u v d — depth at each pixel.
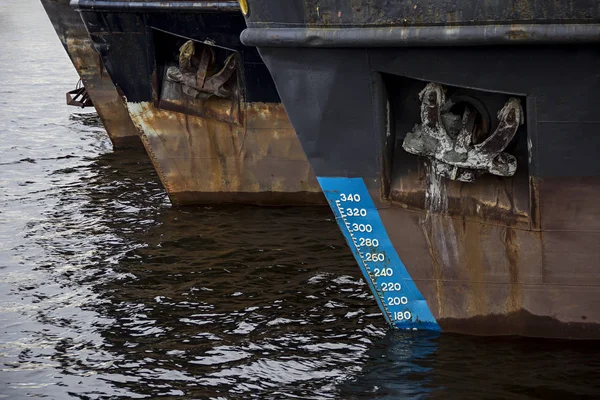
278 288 8.52
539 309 6.79
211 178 11.05
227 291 8.50
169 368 7.02
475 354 6.84
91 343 7.52
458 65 6.14
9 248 9.92
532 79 6.02
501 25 5.82
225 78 10.29
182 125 10.77
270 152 10.79
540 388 6.37
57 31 14.27
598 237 6.41
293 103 6.67
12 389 6.77
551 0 5.67
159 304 8.27
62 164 13.91
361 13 6.13
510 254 6.66
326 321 7.72
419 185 6.75
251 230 10.24
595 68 5.86
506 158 6.41
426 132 6.52
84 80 14.52
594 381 6.43
